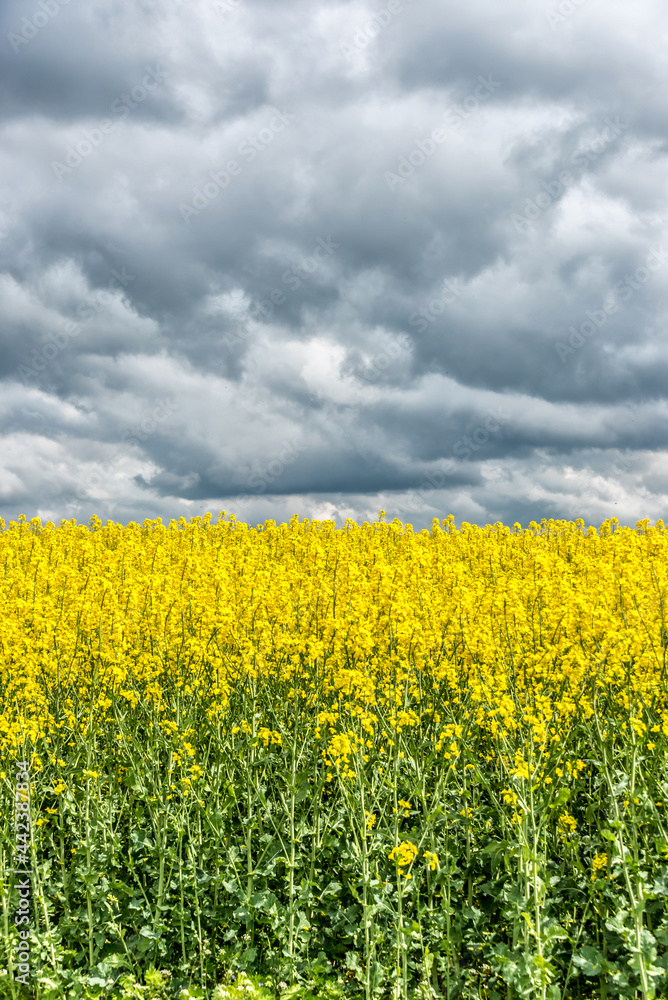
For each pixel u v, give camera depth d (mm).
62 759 6027
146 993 4676
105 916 5176
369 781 5668
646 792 4824
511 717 5387
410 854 4684
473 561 12078
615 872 4406
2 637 6414
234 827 5695
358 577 7672
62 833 5504
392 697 6035
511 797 4922
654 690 5574
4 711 5980
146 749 6137
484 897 5305
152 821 5684
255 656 6562
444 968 4707
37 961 4777
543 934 4355
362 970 4723
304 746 5820
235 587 8172
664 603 6535
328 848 5383
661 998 4188
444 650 6746
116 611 7172
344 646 6598
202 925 5332
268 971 4879
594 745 5656
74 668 6758
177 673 6938
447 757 5449
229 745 6004
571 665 5777
